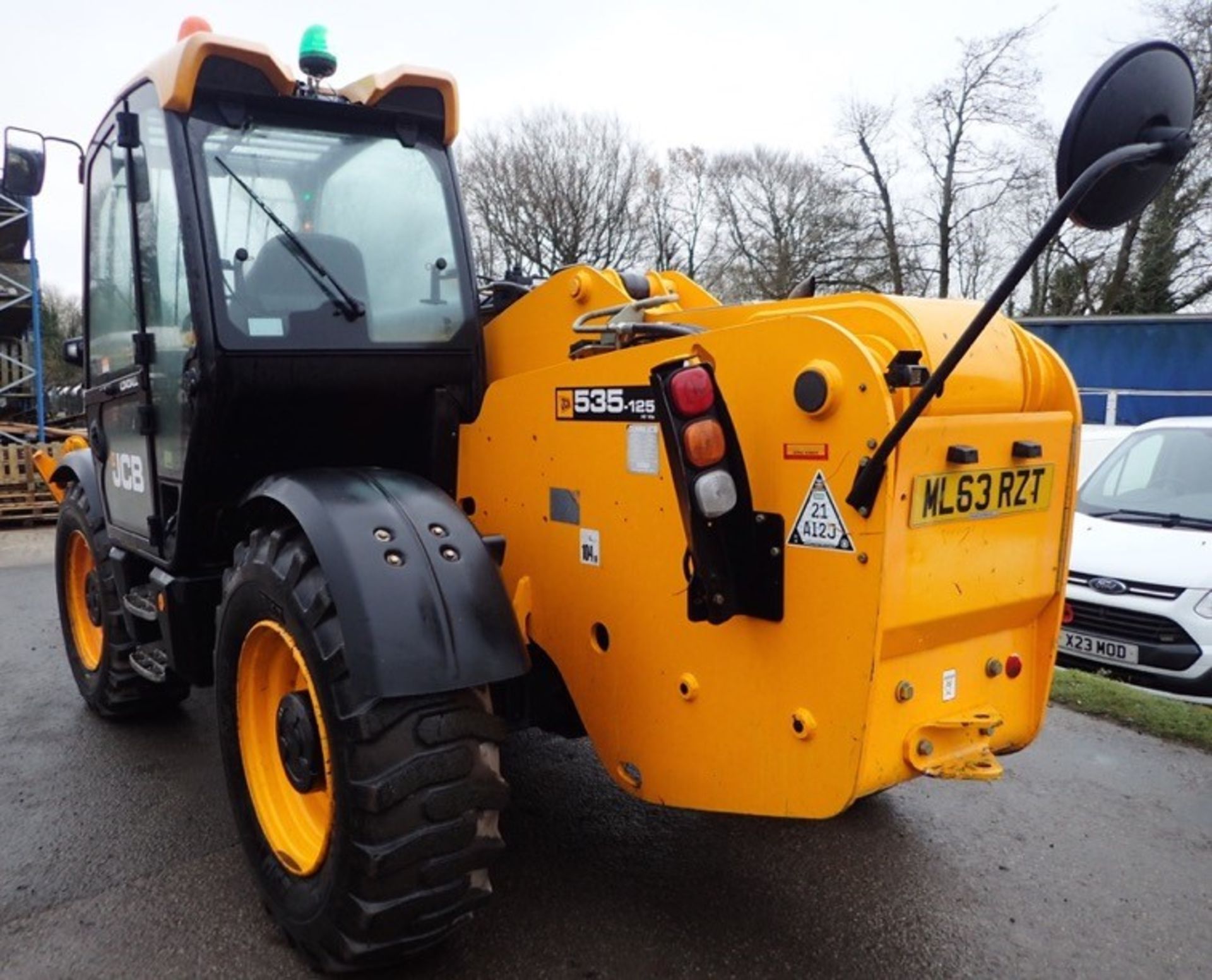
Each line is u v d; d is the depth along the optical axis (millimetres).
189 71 2709
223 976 2479
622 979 2469
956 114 24016
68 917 2746
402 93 3061
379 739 2191
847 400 1995
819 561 2084
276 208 2889
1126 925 2760
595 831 3266
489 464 2994
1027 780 3723
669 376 2109
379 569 2283
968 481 2195
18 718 4402
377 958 2279
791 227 30391
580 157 29156
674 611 2389
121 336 3494
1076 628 5266
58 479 4738
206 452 2889
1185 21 18828
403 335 3018
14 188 3613
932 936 2689
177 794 3564
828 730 2104
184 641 3145
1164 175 1774
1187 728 4176
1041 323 13844
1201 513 5562
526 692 2863
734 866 3047
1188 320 12797
